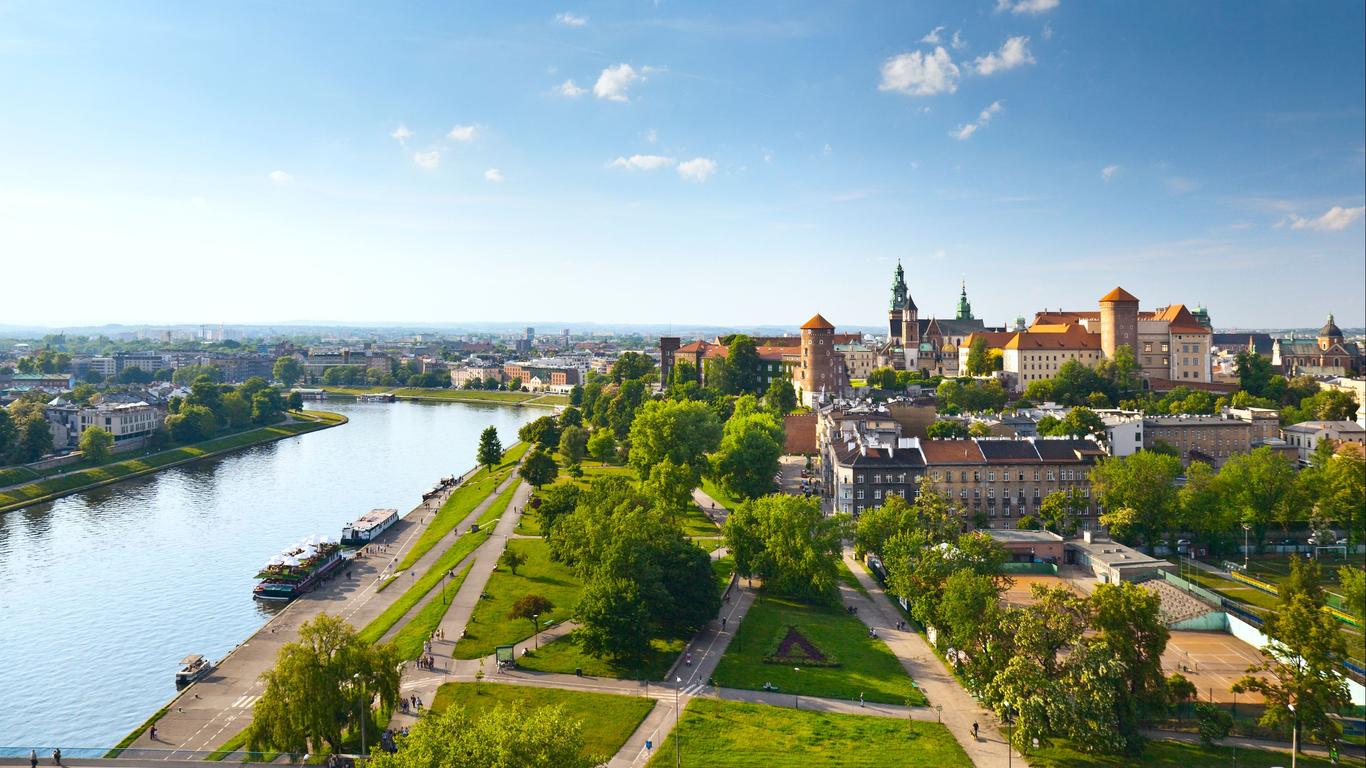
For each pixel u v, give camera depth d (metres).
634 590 131.38
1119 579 170.12
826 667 132.12
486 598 159.88
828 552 163.00
